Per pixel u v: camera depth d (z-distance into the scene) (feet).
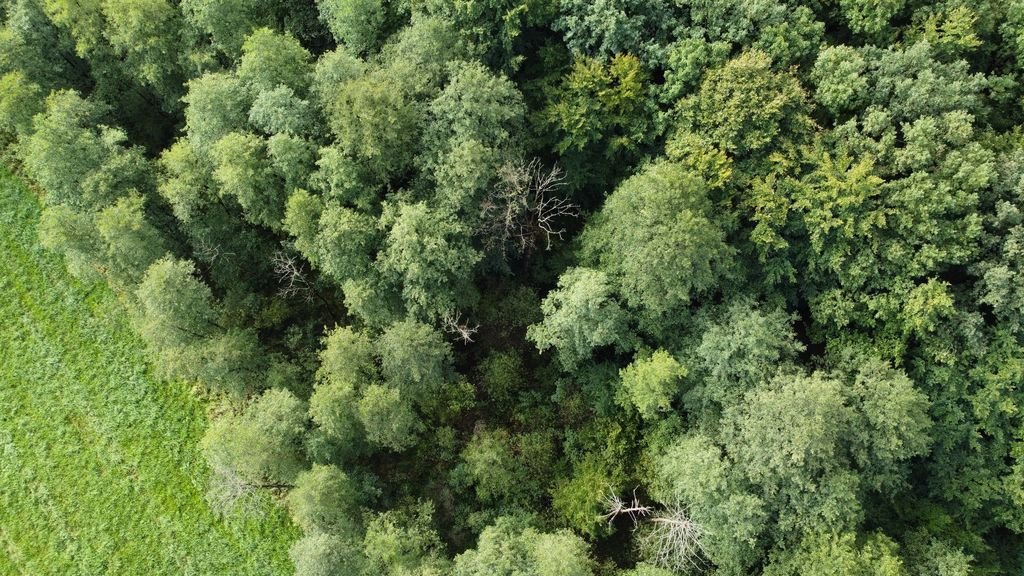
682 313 99.35
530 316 110.42
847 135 90.99
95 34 115.44
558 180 100.83
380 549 96.17
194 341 110.63
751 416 91.04
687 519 94.43
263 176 102.47
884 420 85.35
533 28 105.29
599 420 105.60
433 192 102.47
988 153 85.15
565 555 89.71
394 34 106.93
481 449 106.01
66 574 116.16
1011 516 89.51
